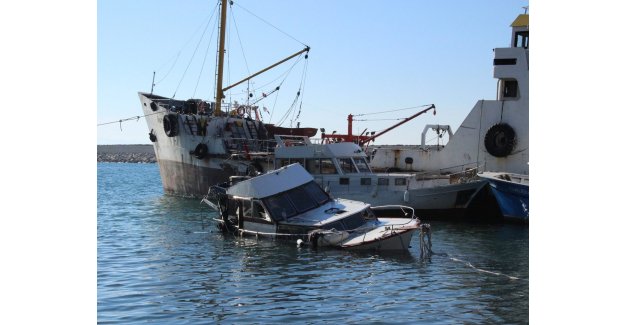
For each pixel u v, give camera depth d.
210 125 57.44
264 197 32.19
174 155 59.16
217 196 35.41
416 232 35.69
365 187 41.91
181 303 20.23
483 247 31.08
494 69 45.91
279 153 43.56
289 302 20.23
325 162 42.28
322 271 24.81
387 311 19.17
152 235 35.12
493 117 46.53
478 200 41.84
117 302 20.41
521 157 45.66
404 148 52.41
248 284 22.77
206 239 33.22
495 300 20.48
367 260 27.00
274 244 31.02
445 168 48.44
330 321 18.12
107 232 36.66
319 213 31.83
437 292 21.52
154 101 60.25
